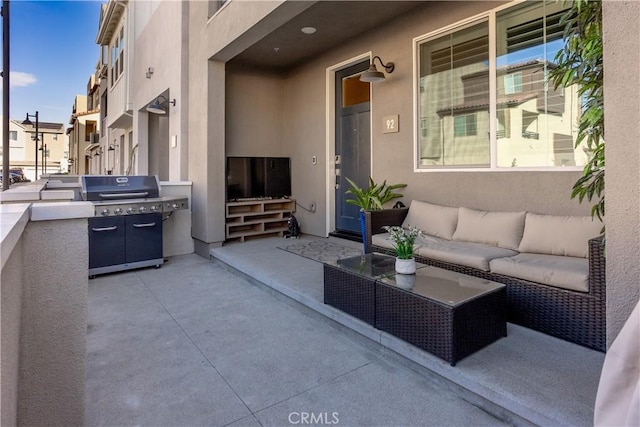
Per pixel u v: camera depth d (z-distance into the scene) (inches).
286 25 181.6
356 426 68.0
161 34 256.5
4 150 112.0
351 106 209.2
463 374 75.0
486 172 143.1
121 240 171.9
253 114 241.4
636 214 47.1
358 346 99.7
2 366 36.9
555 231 108.9
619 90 48.3
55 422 55.1
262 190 238.4
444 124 159.0
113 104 426.3
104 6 409.4
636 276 47.3
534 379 72.5
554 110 125.8
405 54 170.9
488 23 141.7
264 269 156.4
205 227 199.5
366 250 150.9
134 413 72.0
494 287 90.0
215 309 128.1
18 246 46.2
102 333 108.5
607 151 49.7
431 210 149.3
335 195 223.3
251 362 91.5
